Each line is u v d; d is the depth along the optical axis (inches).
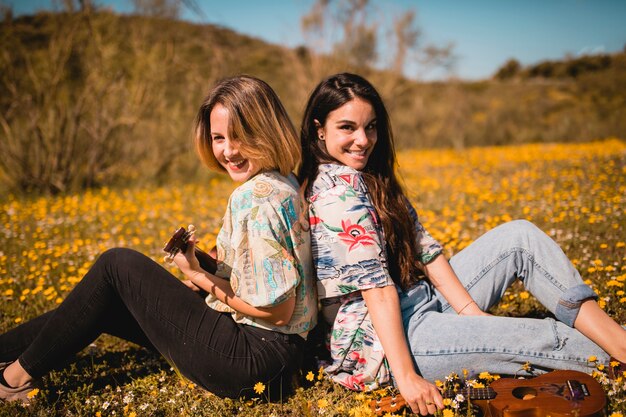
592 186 249.8
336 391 82.0
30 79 326.0
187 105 379.2
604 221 176.6
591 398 67.4
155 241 189.6
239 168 78.2
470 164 411.8
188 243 73.6
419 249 85.7
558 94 974.4
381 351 77.0
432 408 69.2
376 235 76.5
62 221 231.0
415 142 677.9
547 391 69.7
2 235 210.4
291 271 71.8
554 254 79.7
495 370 75.9
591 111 797.2
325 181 79.4
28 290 130.6
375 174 88.2
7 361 84.3
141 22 352.5
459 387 76.2
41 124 326.0
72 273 157.5
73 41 325.1
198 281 75.3
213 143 79.7
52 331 78.6
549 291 78.5
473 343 74.7
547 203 217.6
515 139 698.8
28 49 327.0
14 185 322.7
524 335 74.3
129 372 94.7
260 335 77.5
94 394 87.4
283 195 74.0
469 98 759.7
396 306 74.5
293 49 524.1
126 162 365.7
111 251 79.8
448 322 76.5
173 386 88.4
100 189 334.0
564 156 403.5
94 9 328.5
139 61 346.3
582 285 75.2
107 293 79.7
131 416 76.5
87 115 342.3
